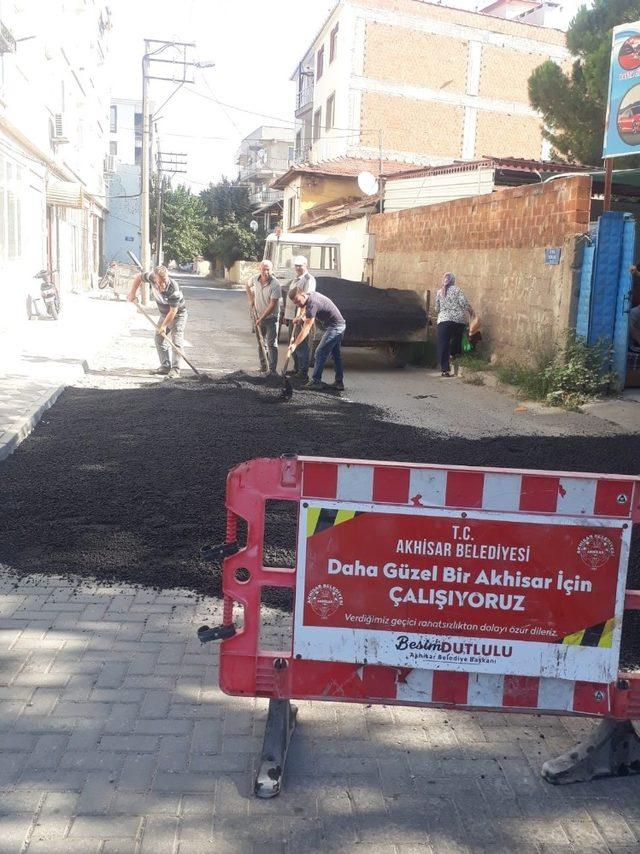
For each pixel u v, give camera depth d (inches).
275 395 400.8
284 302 599.2
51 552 196.1
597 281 418.0
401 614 117.6
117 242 2134.6
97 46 1419.8
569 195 429.1
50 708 131.6
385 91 1563.7
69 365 477.7
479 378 488.7
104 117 1644.9
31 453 282.2
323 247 711.7
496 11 1920.5
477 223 539.5
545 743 130.0
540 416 388.8
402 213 685.3
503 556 114.8
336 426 336.8
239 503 119.1
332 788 116.6
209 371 509.7
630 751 122.0
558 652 116.5
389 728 132.8
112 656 149.3
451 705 119.6
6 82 640.4
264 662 121.6
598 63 587.2
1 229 662.5
